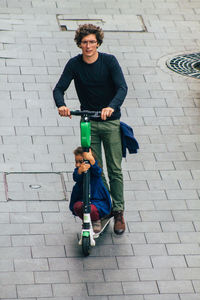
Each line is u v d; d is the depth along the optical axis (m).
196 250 17.50
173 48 27.78
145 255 17.20
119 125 17.44
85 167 16.58
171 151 21.58
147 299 15.83
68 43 27.28
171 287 16.23
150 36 28.45
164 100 24.25
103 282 16.23
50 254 16.98
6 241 17.30
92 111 16.58
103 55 16.73
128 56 26.80
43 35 27.64
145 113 23.41
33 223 18.00
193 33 29.05
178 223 18.45
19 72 25.05
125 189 19.62
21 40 27.11
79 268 16.59
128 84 24.95
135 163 20.81
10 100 23.42
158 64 26.50
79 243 16.86
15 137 21.58
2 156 20.64
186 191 19.77
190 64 26.75
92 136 17.45
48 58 26.11
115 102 16.41
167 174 20.45
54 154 20.95
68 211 18.61
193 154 21.53
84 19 29.19
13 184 19.47
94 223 17.23
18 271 16.31
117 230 17.70
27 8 29.58
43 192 19.27
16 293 15.64
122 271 16.61
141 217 18.55
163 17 30.02
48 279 16.17
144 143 21.84
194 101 24.39
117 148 17.53
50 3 30.16
